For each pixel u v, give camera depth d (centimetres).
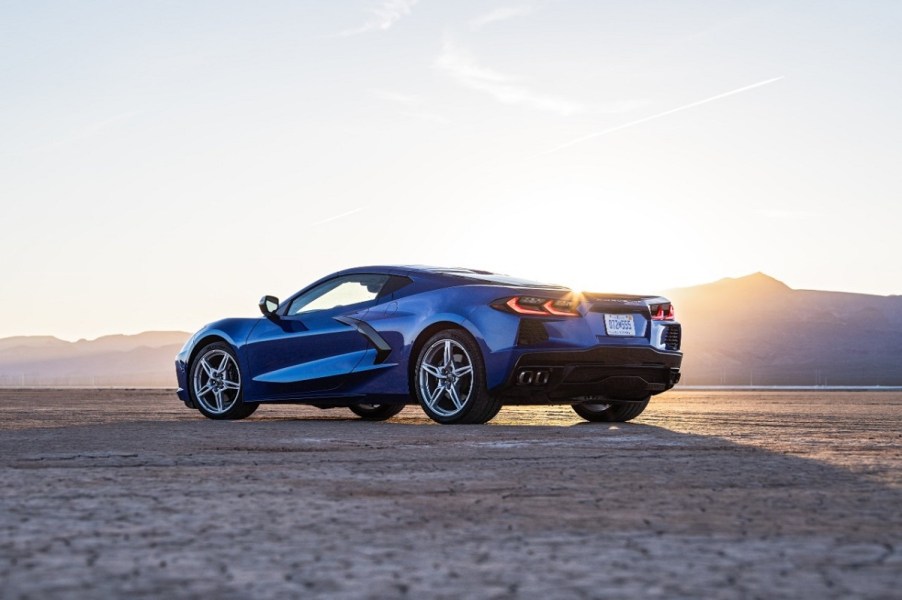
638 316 762
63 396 1580
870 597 208
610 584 220
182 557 247
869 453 514
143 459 469
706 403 1334
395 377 769
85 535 276
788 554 253
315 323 821
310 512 316
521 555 251
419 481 394
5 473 414
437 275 783
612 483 390
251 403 868
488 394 725
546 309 723
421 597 209
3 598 207
